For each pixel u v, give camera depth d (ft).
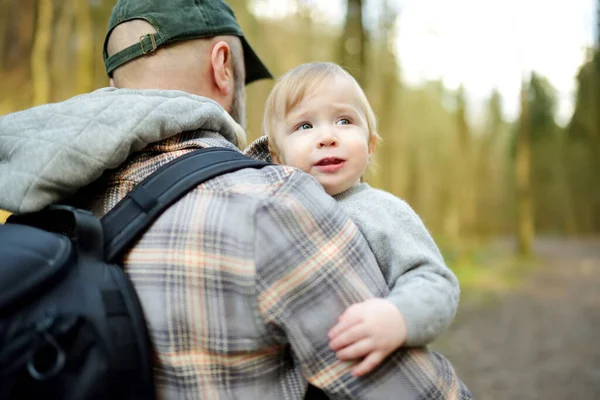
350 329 2.98
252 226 2.97
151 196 3.18
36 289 2.57
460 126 74.38
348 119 4.27
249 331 2.95
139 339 2.76
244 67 4.90
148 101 3.40
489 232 104.73
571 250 74.38
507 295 34.12
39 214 3.29
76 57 15.52
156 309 2.99
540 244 88.33
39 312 2.54
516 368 18.63
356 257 3.23
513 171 104.01
